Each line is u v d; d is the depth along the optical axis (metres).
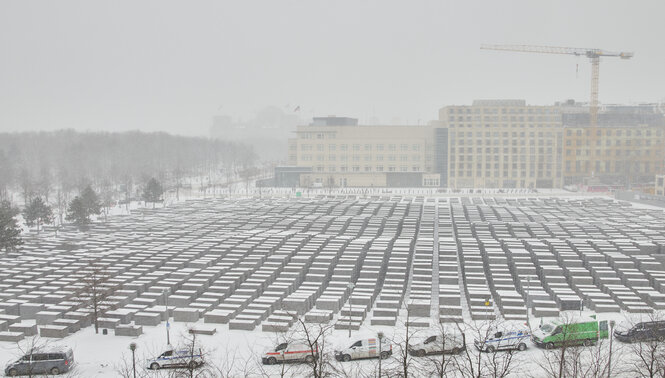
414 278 87.56
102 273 82.81
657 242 110.88
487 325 65.31
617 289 79.31
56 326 66.88
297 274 88.38
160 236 126.69
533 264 92.88
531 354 57.38
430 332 60.06
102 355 59.59
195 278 87.62
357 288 82.19
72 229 145.50
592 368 52.34
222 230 135.38
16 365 54.25
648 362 54.06
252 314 70.88
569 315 68.69
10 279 88.69
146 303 76.12
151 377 53.47
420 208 178.25
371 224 139.25
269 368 55.28
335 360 57.25
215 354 59.12
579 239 114.56
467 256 96.81
